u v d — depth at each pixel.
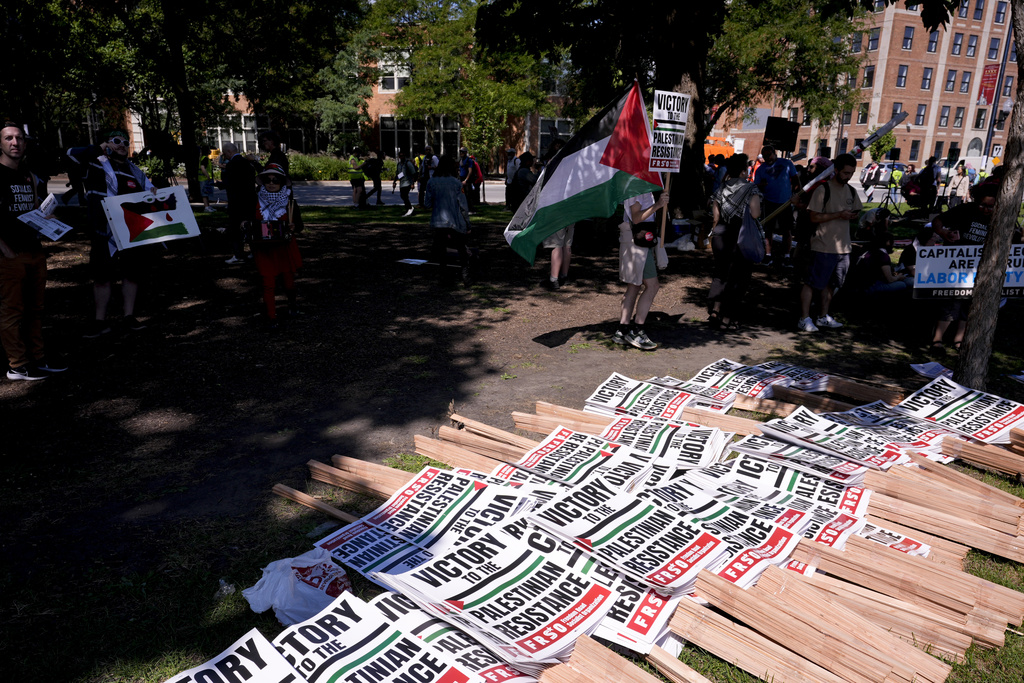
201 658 2.38
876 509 3.30
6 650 2.39
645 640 2.38
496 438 4.18
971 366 4.86
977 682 2.29
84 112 20.02
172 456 3.95
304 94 36.91
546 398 5.00
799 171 13.40
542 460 3.78
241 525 3.22
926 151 53.91
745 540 2.92
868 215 8.24
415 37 35.72
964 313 6.29
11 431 4.22
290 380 5.27
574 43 12.88
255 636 2.34
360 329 6.71
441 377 5.43
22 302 4.96
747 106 28.86
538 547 2.88
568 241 8.88
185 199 6.16
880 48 50.72
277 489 3.52
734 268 6.80
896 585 2.65
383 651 2.30
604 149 5.65
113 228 5.84
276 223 6.30
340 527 3.21
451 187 8.61
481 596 2.60
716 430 4.07
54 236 4.93
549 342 6.45
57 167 13.31
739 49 23.05
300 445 4.15
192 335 6.34
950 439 4.03
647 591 2.61
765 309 8.05
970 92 53.41
